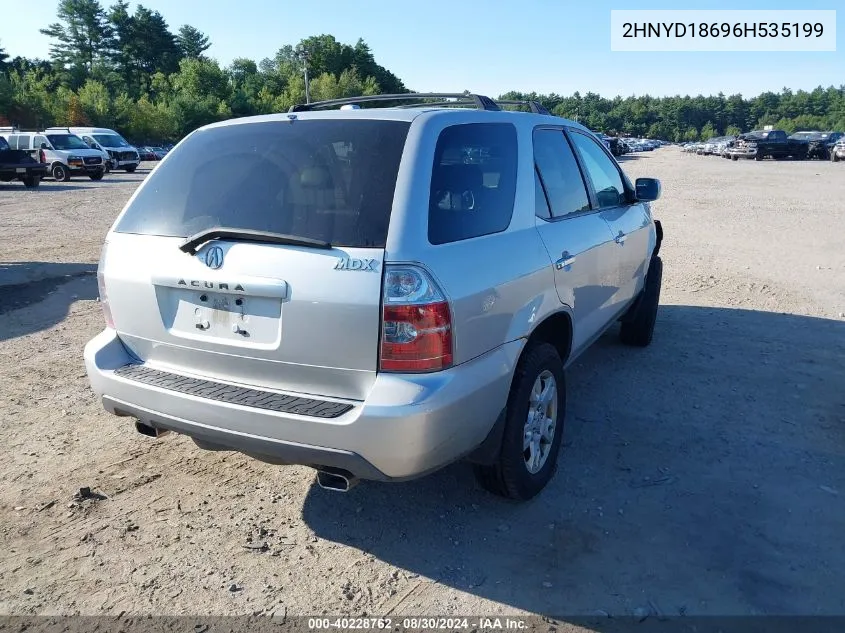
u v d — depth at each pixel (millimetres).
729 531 3277
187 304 3080
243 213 3014
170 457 4055
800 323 6773
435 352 2707
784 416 4562
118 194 21891
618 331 6512
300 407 2777
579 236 3986
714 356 5762
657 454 4039
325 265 2719
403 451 2662
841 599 2820
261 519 3424
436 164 2965
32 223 14688
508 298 3109
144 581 2975
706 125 180125
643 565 3041
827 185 23438
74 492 3672
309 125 3207
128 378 3166
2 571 3039
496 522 3379
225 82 88125
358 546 3213
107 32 117875
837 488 3658
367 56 112438
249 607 2818
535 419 3506
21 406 4793
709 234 12562
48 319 7074
